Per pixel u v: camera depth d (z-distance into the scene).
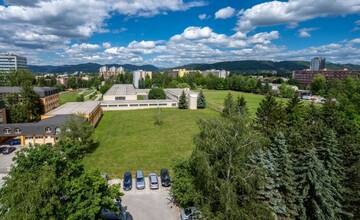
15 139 54.50
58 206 16.34
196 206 24.00
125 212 27.95
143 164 41.50
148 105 98.94
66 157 21.30
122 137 57.22
